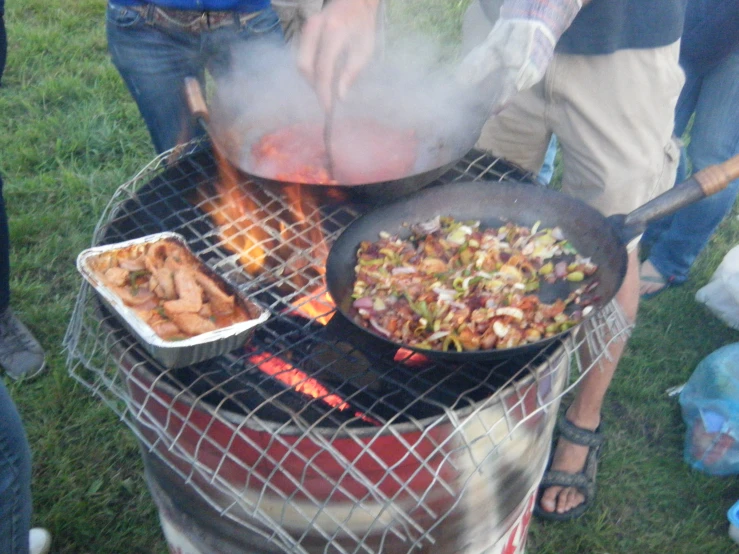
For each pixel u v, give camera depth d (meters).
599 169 1.93
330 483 1.24
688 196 1.45
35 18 4.86
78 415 2.37
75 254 3.02
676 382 2.56
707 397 2.26
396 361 1.38
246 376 1.35
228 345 1.27
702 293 2.83
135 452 2.28
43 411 2.37
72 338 1.40
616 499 2.19
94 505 2.12
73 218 3.18
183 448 1.30
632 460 2.30
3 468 1.41
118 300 1.32
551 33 1.50
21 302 2.78
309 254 1.68
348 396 1.31
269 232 1.72
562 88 1.88
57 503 2.10
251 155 1.79
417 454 1.22
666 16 1.71
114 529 2.07
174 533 1.65
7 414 1.39
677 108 2.57
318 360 1.40
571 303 1.47
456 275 1.53
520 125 2.10
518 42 1.49
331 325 1.47
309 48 1.54
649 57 1.76
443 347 1.37
